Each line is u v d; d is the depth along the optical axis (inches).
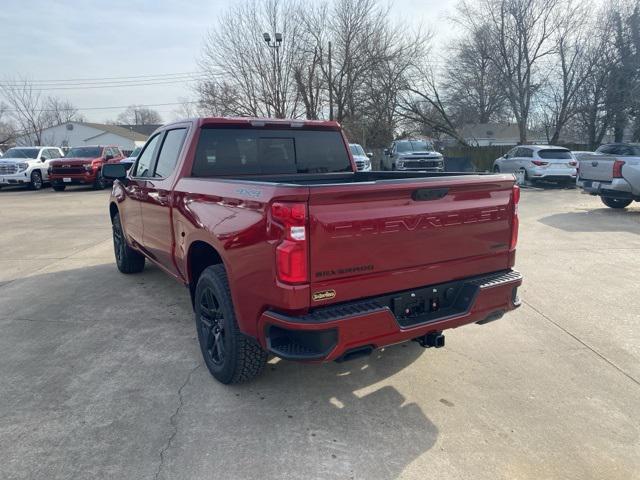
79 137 2650.1
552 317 193.9
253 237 112.0
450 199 123.8
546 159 720.3
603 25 1148.5
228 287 132.1
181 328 183.8
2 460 107.1
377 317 111.0
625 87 1149.1
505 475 103.1
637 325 185.2
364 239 110.3
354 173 199.5
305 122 190.2
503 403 131.5
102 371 149.3
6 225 437.7
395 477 102.3
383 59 1270.9
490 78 1336.1
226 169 173.2
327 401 132.3
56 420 122.6
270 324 111.6
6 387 139.6
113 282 245.8
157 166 192.9
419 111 1381.6
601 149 552.4
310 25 1219.2
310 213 103.1
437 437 116.2
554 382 142.9
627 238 343.3
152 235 192.7
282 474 102.8
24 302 215.2
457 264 128.8
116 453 109.5
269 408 128.5
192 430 118.3
